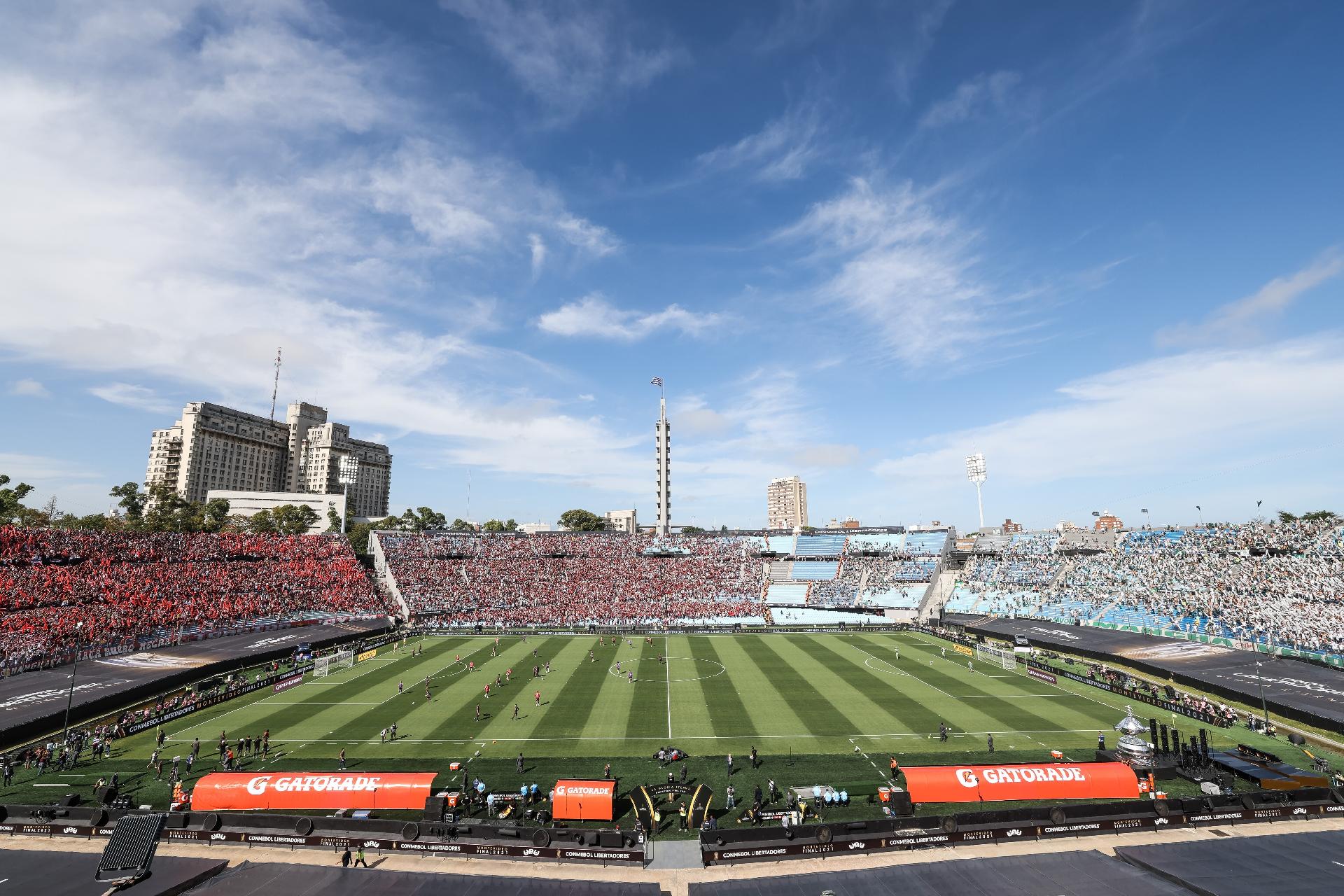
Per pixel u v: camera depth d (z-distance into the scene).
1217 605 83.00
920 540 135.75
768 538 146.12
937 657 79.62
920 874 26.23
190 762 41.75
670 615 114.81
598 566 134.12
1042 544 135.38
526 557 136.50
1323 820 33.66
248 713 54.88
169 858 27.16
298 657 78.12
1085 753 43.44
